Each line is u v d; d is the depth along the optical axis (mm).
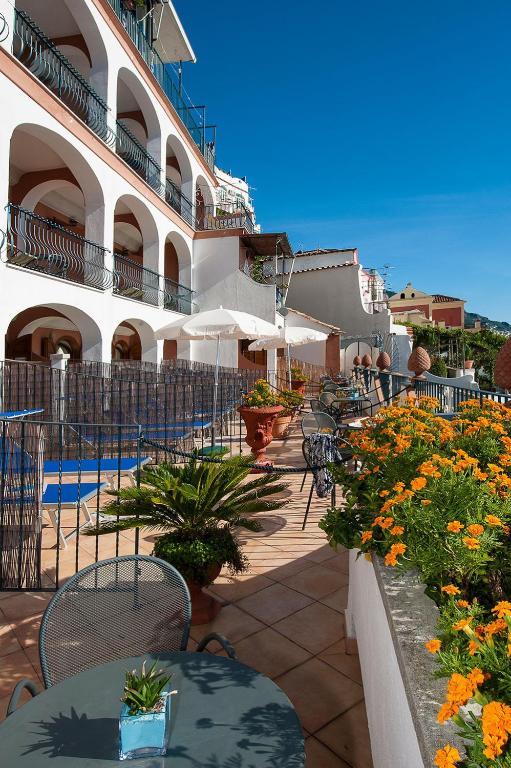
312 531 4676
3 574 3486
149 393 8555
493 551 1586
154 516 3334
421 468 1673
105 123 12344
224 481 3342
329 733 2199
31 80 9250
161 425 8133
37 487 3461
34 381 7707
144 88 14719
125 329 20641
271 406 7141
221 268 18984
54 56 10703
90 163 11578
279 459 7922
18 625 3113
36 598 3461
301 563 3986
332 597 3438
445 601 1396
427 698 1029
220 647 2840
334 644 2875
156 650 2000
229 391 11633
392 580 1579
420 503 1573
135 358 21484
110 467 5422
